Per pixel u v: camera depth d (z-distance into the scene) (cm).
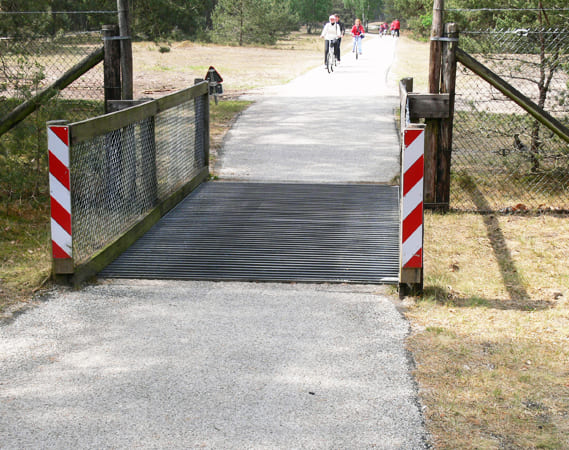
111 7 2112
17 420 379
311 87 2036
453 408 392
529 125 943
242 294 586
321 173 1038
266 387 418
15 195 883
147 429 371
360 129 1341
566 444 357
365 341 488
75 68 902
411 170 564
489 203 904
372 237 738
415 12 6569
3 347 475
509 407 394
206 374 435
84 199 623
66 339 490
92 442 358
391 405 396
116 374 435
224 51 4469
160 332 504
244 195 912
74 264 602
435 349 473
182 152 909
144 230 752
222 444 356
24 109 859
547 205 894
